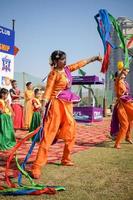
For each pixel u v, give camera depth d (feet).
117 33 21.04
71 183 14.14
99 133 35.55
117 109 24.58
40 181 14.51
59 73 16.31
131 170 16.40
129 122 24.68
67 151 17.60
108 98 78.38
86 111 53.21
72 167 17.22
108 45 18.83
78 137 31.27
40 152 15.40
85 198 12.12
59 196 12.41
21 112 37.60
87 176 15.29
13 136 25.30
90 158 19.63
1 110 24.54
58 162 18.62
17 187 13.26
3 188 13.10
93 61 17.72
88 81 54.24
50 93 16.02
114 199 12.00
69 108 16.71
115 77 25.21
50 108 16.06
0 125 24.43
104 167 17.12
